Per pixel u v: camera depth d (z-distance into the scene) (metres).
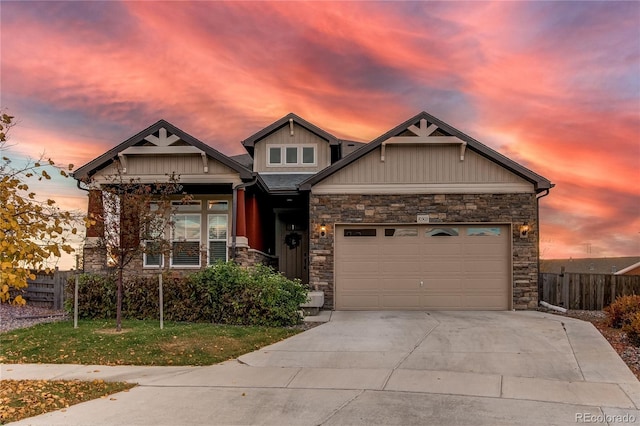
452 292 13.17
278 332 9.88
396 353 8.23
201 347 8.63
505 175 13.26
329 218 13.37
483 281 13.17
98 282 11.82
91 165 13.18
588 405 5.71
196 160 13.45
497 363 7.56
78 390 6.27
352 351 8.39
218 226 14.73
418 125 13.36
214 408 5.59
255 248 14.40
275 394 6.12
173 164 13.49
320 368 7.38
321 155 17.11
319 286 13.20
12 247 4.66
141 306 11.55
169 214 12.34
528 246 13.11
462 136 13.15
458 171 13.34
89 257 13.30
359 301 13.20
